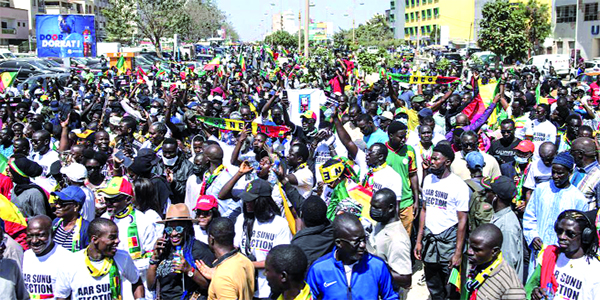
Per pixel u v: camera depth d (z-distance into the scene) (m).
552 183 6.16
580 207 5.92
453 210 6.23
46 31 42.66
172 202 7.99
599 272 4.48
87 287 4.80
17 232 6.01
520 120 10.78
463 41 88.38
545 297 4.73
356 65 18.34
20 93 20.28
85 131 11.02
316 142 8.48
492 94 12.59
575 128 9.11
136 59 43.72
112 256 4.84
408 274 5.29
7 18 71.81
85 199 5.96
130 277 4.99
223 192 6.66
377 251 5.37
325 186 7.14
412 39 110.56
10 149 9.95
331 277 4.40
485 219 6.25
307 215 5.02
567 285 4.64
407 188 7.34
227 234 4.62
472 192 6.39
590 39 57.22
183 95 12.82
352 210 5.35
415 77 14.03
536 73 25.88
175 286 5.07
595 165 6.54
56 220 5.82
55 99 17.06
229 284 4.50
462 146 7.79
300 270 4.07
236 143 8.66
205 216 5.64
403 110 10.13
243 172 6.64
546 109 10.08
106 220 4.77
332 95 11.71
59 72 32.53
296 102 10.93
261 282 5.59
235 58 39.97
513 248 5.93
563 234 4.58
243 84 15.98
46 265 4.98
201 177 7.45
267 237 5.62
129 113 12.32
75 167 6.57
